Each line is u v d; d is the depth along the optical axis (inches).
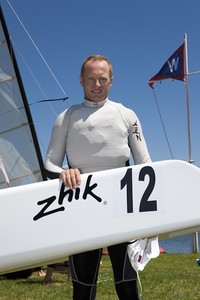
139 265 72.2
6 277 216.7
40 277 220.4
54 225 63.1
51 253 62.8
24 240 62.7
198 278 201.9
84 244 63.1
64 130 81.7
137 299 77.0
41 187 64.1
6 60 261.0
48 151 83.0
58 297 157.8
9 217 62.9
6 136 265.4
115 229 63.4
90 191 64.2
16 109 265.4
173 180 64.1
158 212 63.4
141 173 64.9
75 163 80.4
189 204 63.2
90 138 79.0
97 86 79.9
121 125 80.4
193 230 65.3
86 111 81.0
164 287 173.3
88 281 76.9
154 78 479.2
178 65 473.4
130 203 64.0
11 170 267.4
